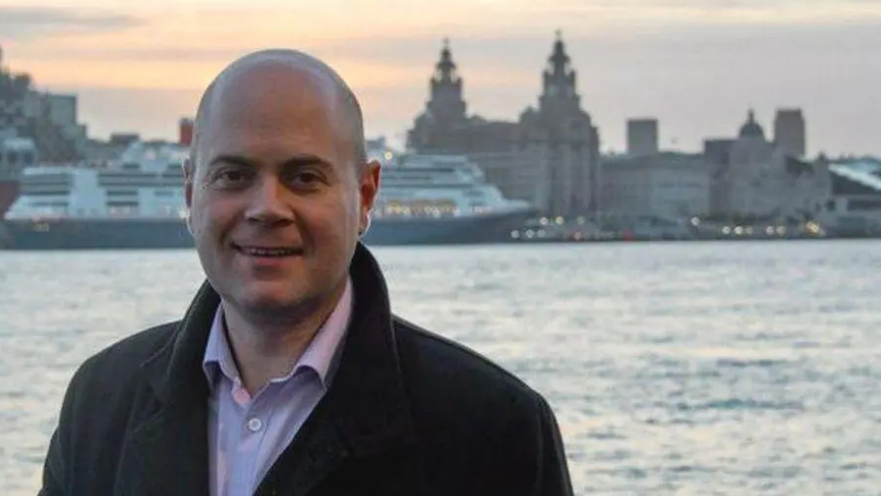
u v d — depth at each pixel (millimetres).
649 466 21812
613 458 22484
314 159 3895
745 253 160000
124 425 4113
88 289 77500
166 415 4008
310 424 3926
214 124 3928
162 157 133625
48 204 132125
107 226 131375
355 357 3973
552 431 4156
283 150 3873
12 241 138125
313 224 3889
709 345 44344
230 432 3988
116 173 133000
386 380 3973
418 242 135000
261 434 3953
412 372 4055
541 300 68625
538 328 51719
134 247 133500
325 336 3986
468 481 4004
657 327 51844
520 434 4047
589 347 43688
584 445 23828
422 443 3988
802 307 62812
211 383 4035
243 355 4012
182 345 4059
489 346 44375
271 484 3893
